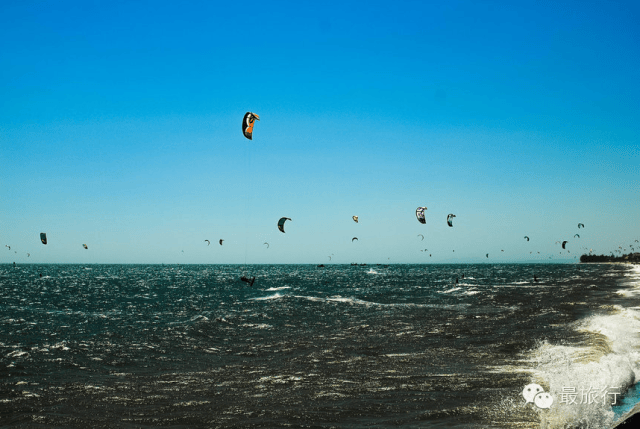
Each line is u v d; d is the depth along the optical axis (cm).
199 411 1020
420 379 1241
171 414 1006
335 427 897
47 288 6669
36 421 977
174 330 2366
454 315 2894
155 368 1496
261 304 4000
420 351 1658
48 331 2377
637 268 16250
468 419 915
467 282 8044
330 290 6181
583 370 1266
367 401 1056
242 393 1159
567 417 907
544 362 1409
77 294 5544
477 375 1268
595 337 1809
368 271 16375
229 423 938
